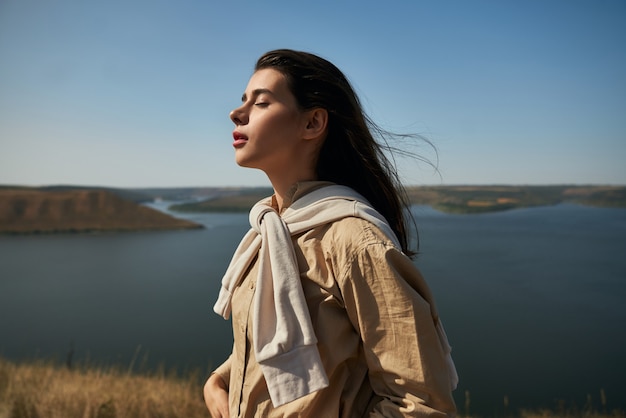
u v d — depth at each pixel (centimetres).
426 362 94
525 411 1055
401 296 95
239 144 121
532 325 2281
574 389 1405
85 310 3238
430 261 4681
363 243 99
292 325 101
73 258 6725
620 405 1241
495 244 6475
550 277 3728
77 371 711
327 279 104
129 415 439
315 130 121
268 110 118
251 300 114
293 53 122
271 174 126
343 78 126
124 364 1838
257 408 108
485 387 1433
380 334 98
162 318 2911
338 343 103
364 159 126
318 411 103
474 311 2609
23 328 2723
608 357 1769
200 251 7206
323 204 110
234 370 120
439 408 95
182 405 493
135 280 4578
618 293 3081
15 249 8031
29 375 605
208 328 2608
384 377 99
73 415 417
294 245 110
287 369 99
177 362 1877
